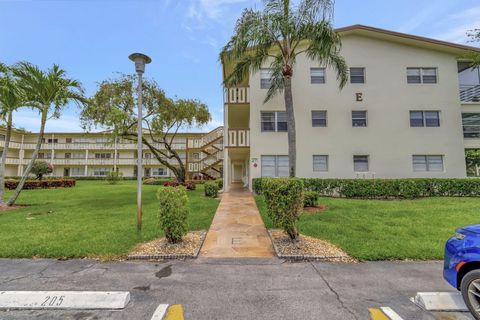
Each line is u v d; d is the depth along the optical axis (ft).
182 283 11.16
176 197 16.15
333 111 44.16
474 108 45.14
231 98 45.24
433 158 43.80
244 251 15.52
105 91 40.50
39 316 8.75
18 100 30.96
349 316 8.68
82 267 12.89
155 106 46.37
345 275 11.96
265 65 44.96
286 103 27.68
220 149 82.53
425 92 44.57
